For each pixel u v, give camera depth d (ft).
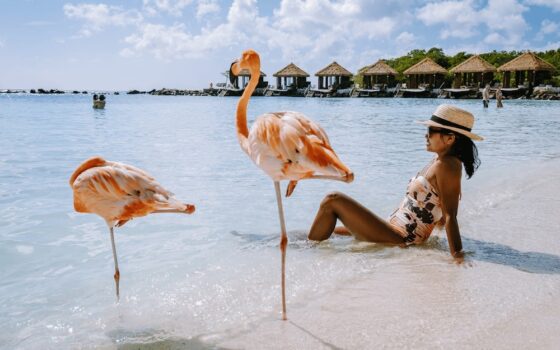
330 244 14.83
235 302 10.71
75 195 9.70
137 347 8.86
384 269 12.56
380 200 20.90
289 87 264.52
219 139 46.93
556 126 62.34
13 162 31.63
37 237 15.99
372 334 9.02
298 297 10.90
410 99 205.26
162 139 46.83
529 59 173.88
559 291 10.83
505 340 8.64
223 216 18.56
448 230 13.38
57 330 9.64
